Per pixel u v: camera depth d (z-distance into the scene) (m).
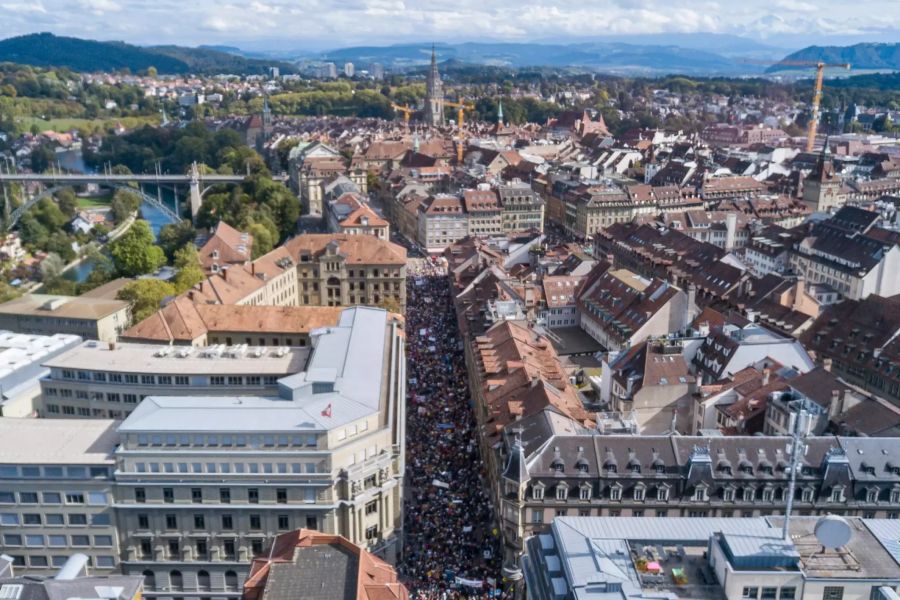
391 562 139.50
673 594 89.50
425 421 185.62
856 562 92.56
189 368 170.62
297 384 144.12
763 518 101.12
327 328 182.75
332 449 133.12
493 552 138.50
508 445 144.00
